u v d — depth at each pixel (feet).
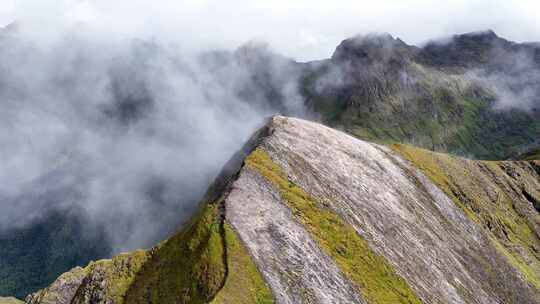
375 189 392.06
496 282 420.36
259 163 330.75
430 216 429.38
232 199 280.31
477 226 491.31
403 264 326.24
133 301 268.41
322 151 392.47
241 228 262.47
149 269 291.79
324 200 327.47
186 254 263.90
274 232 271.49
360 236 317.01
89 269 415.44
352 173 390.83
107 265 312.29
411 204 420.77
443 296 331.57
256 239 260.83
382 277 295.48
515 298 421.18
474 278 396.78
